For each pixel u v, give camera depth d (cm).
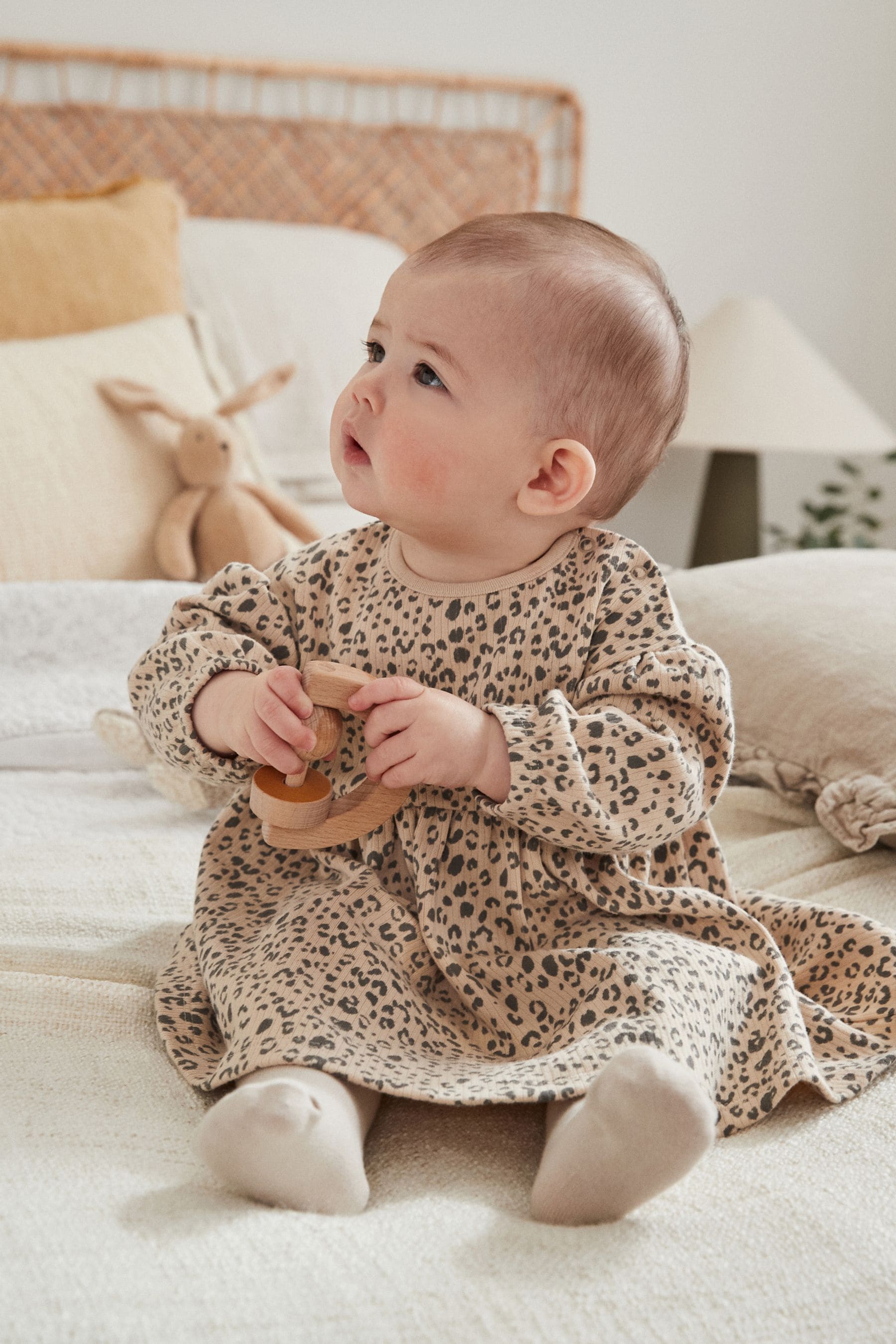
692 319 292
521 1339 51
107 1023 79
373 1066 68
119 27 234
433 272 81
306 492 210
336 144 254
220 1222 58
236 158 247
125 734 119
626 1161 59
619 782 77
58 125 234
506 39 262
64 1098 71
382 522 95
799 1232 60
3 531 153
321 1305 52
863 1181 66
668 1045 69
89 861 103
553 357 80
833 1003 86
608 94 272
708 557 265
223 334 210
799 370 250
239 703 79
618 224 281
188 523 164
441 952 78
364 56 252
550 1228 60
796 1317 54
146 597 141
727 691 83
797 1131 72
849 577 136
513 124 268
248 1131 59
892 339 308
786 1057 74
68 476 159
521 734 76
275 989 73
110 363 173
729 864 110
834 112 289
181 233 216
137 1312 51
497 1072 70
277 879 89
